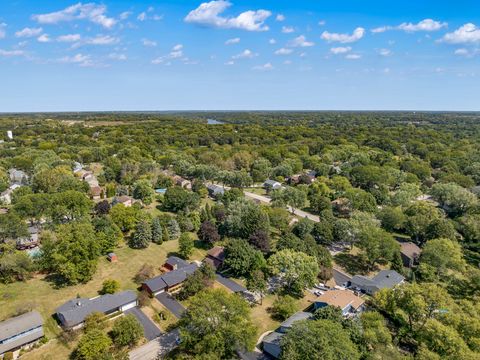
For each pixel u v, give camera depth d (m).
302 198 107.94
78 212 85.19
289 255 66.19
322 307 54.00
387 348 45.84
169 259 72.19
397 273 72.00
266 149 193.38
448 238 84.81
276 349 47.03
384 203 116.19
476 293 68.31
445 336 45.69
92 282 64.25
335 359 40.34
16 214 77.38
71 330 49.88
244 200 96.81
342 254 83.38
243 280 68.94
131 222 83.50
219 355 44.25
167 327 53.22
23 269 62.00
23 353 45.84
